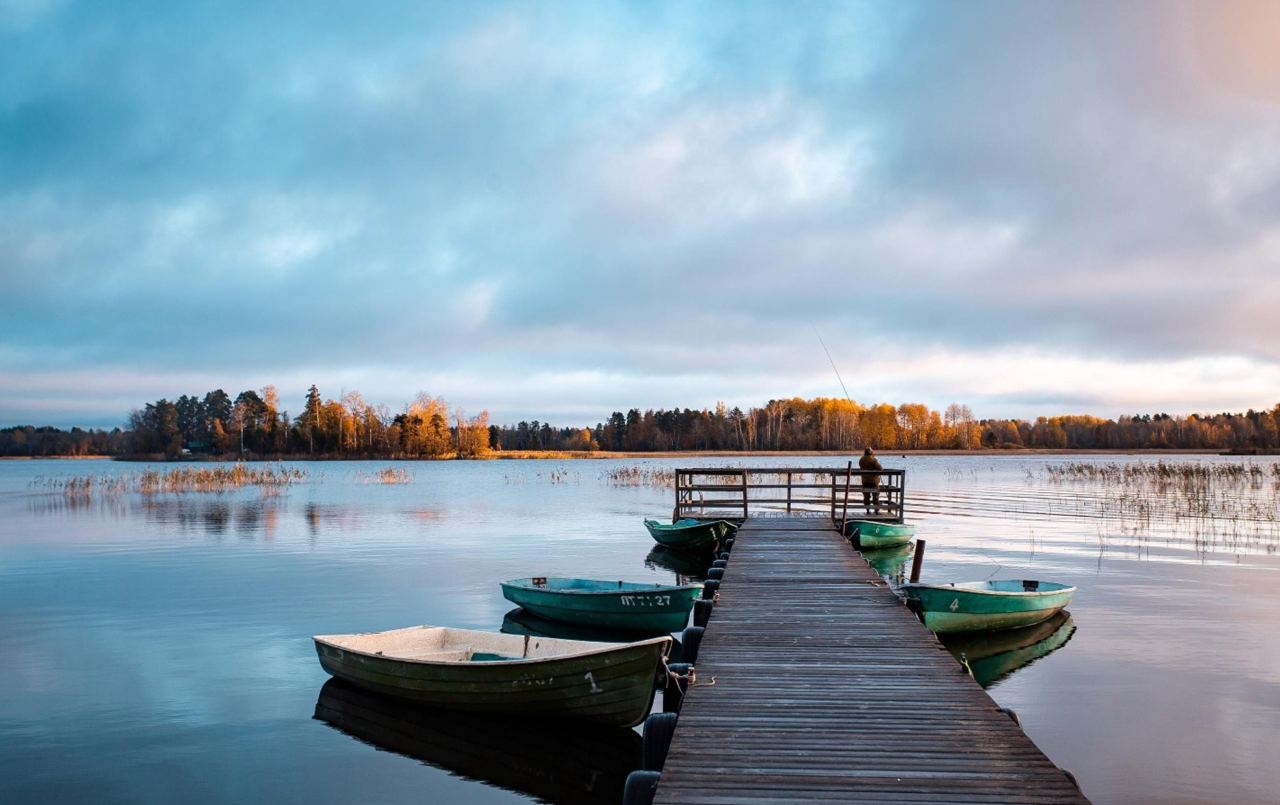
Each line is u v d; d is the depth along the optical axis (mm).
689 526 21250
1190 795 7570
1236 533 25703
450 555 22938
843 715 6375
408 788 8055
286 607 15969
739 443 139625
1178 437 143000
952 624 13117
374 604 16219
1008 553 21984
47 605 16250
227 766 8562
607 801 7781
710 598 12164
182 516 34469
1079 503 36406
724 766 5336
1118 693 10422
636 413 149125
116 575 19656
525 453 135875
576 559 22281
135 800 7762
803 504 38062
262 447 115812
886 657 8250
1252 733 9031
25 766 8523
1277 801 7457
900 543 22188
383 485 57531
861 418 141000
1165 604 15641
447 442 118938
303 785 8102
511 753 8922
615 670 8820
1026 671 11422
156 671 11789
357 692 10750
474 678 9406
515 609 15742
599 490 51688
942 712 6441
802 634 9320
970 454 142375
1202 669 11398
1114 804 7398
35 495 47375
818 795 4871
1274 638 13039
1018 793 4887
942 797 4836
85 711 10156
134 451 132625
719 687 7176
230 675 11594
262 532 28578
